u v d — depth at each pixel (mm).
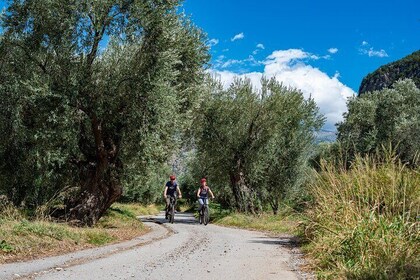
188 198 64688
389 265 5297
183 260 7598
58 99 12711
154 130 13883
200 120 24875
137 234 13250
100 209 14516
